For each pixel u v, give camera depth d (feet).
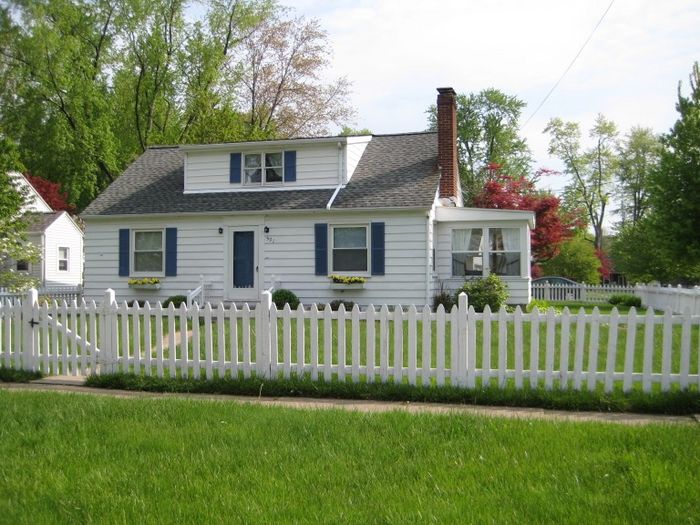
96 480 16.15
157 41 116.78
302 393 27.66
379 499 14.83
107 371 31.04
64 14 109.29
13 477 16.55
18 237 61.36
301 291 66.49
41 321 32.42
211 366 29.53
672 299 65.92
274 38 130.21
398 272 63.82
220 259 68.59
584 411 24.47
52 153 115.44
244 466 17.17
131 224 71.20
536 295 97.60
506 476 16.17
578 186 192.13
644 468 16.30
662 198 58.65
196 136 114.73
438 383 26.99
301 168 69.82
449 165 70.74
